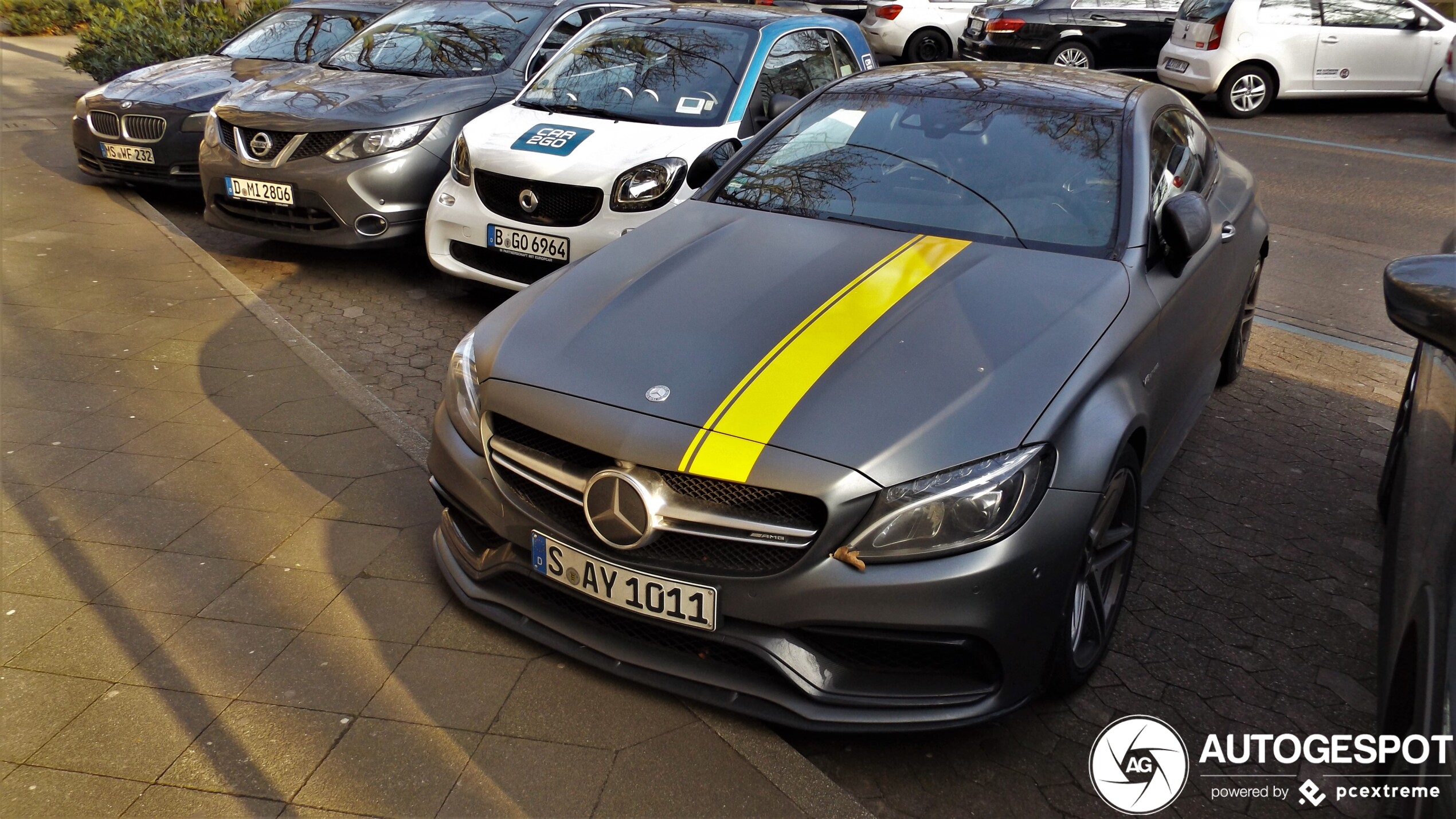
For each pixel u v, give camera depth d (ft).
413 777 8.26
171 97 24.45
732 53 20.10
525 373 9.37
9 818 7.68
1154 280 11.02
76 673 9.23
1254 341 19.93
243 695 9.06
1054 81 13.84
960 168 12.30
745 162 13.57
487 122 19.26
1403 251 25.70
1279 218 28.25
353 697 9.08
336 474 12.85
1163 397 10.96
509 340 9.90
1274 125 41.98
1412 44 42.91
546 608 9.62
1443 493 7.52
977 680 8.60
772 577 8.24
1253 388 17.66
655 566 8.57
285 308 19.45
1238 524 13.14
